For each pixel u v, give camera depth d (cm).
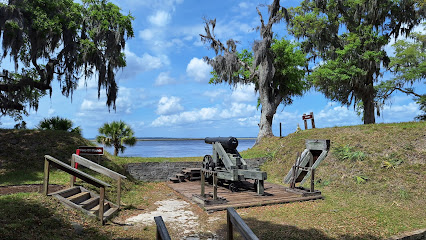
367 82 2448
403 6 2334
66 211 642
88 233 581
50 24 1550
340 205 895
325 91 2602
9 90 1770
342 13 2614
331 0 2561
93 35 1762
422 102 2533
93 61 1770
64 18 1672
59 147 1304
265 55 2238
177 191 1112
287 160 1538
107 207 789
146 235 609
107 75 1872
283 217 750
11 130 1384
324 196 1015
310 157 1274
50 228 543
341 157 1280
